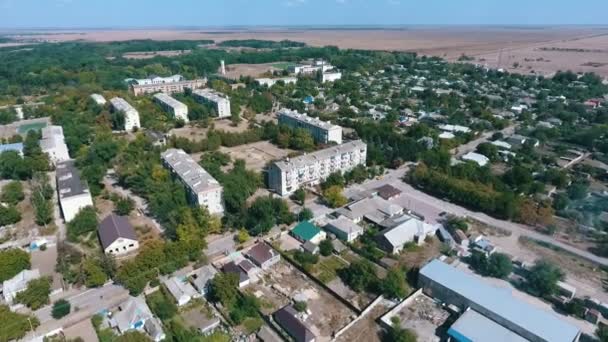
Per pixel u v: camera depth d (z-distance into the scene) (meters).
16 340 88.38
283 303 101.38
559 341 81.00
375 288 105.12
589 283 107.50
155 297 101.94
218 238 130.38
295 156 182.88
